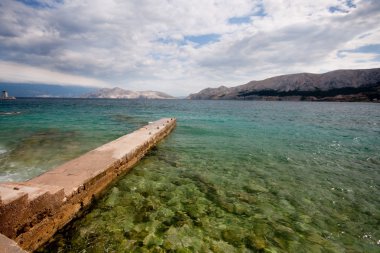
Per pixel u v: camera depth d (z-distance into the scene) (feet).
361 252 19.48
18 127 84.89
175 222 23.00
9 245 11.91
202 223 23.04
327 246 20.10
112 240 19.81
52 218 19.92
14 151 48.70
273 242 20.44
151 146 53.88
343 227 23.09
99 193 28.35
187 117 150.51
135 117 140.87
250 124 110.52
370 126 106.22
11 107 229.25
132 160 39.96
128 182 32.76
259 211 25.79
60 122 103.65
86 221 22.57
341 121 130.00
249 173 38.27
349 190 31.99
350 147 59.72
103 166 30.12
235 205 26.99
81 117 131.03
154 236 20.62
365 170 40.75
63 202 21.36
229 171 39.01
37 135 68.64
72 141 60.23
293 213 25.55
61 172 27.45
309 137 74.43
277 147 58.59
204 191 30.60
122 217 23.53
